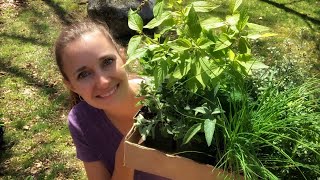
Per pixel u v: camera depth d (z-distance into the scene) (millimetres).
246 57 1053
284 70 1361
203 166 1063
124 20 4406
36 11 5016
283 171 1076
